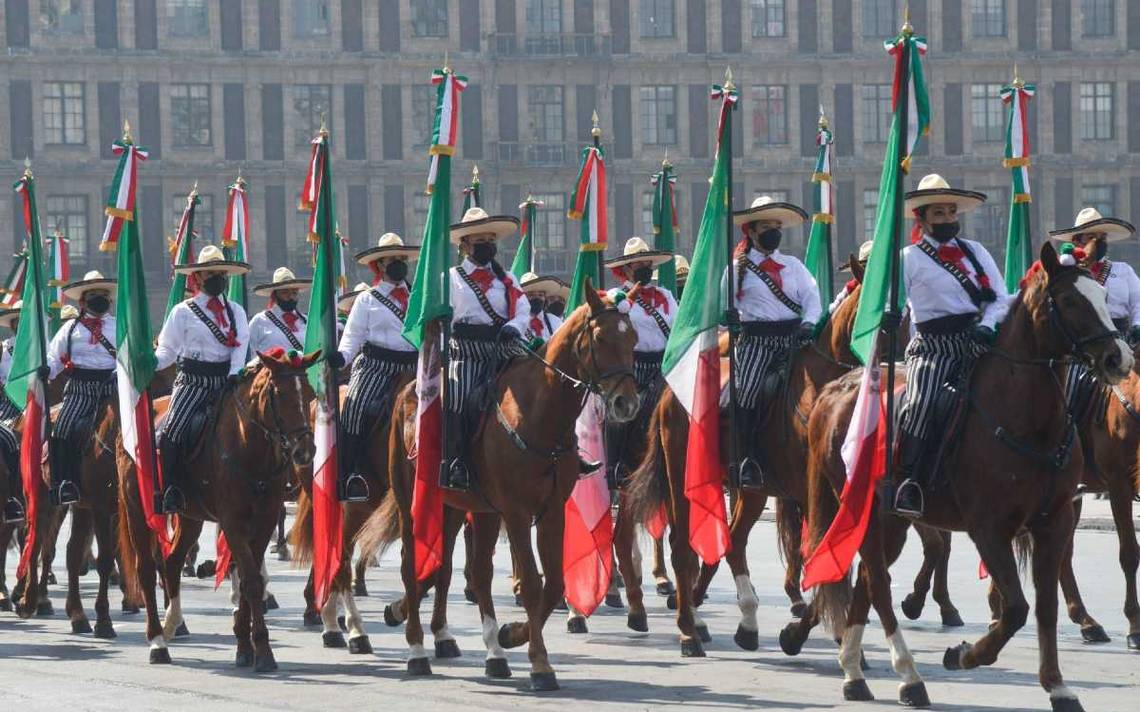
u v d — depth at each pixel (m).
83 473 18.17
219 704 13.36
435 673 14.91
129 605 20.44
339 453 15.98
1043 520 12.03
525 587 13.94
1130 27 86.88
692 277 15.23
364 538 15.39
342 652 16.41
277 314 20.70
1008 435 11.85
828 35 86.38
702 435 14.98
